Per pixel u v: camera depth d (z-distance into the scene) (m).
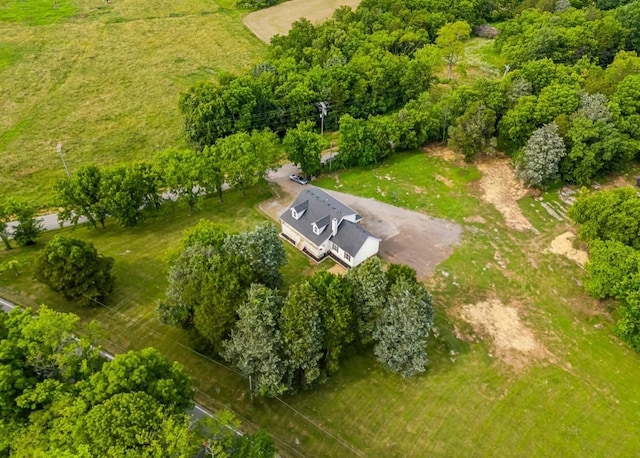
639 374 56.47
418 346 51.47
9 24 145.25
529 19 131.62
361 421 50.38
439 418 50.91
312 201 71.81
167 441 36.94
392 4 137.62
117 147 95.69
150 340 57.19
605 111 84.00
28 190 83.44
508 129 90.75
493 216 80.00
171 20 154.00
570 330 61.44
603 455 48.44
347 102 103.69
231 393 52.22
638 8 124.75
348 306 51.38
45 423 39.00
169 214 79.25
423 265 70.00
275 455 43.72
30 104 108.25
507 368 56.50
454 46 120.56
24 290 62.59
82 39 139.38
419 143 95.12
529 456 48.03
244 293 51.03
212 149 79.12
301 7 162.38
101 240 73.00
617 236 64.69
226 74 99.38
